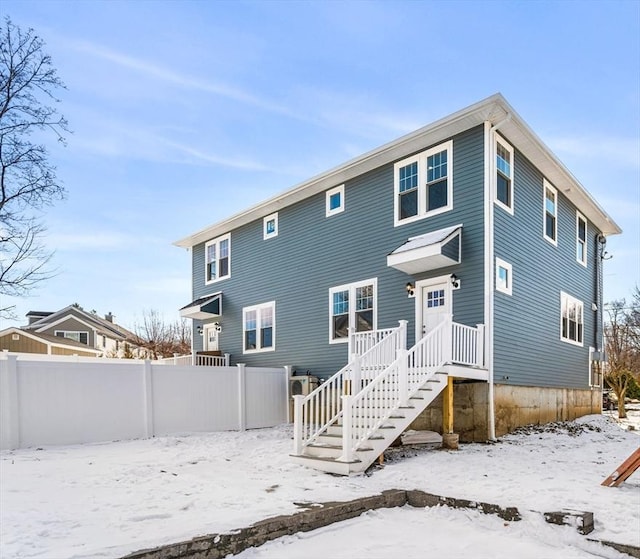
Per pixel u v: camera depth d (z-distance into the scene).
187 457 8.07
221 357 17.42
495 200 10.57
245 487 5.73
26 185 13.77
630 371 21.81
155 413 10.59
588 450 8.91
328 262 14.10
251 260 17.27
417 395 8.17
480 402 9.94
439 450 8.61
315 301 14.41
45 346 27.06
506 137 11.33
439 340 8.94
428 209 11.55
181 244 20.72
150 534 3.81
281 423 12.96
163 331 36.91
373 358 9.20
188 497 5.18
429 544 4.15
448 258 10.30
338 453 7.09
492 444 9.29
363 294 12.95
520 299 11.52
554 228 13.84
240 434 11.01
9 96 13.20
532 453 8.35
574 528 4.20
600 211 16.11
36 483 5.85
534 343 12.08
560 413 13.22
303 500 5.00
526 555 3.90
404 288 11.82
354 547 4.07
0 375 8.58
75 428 9.41
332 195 14.24
